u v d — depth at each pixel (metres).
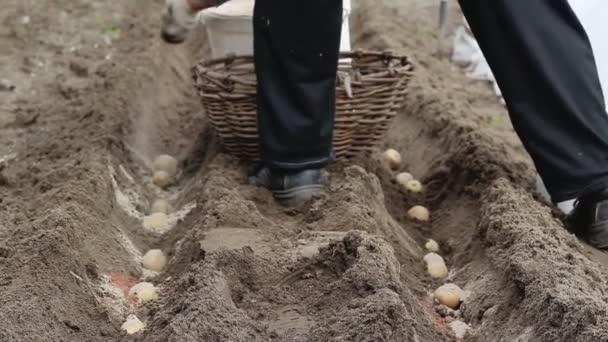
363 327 2.52
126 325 2.72
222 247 2.78
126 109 3.72
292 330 2.62
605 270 2.94
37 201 3.13
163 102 4.03
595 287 2.73
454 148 3.51
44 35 4.43
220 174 3.21
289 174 3.11
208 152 3.57
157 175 3.53
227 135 3.28
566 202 3.19
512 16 2.98
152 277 2.98
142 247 3.15
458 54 4.46
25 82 4.04
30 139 3.61
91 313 2.73
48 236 2.79
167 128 3.92
